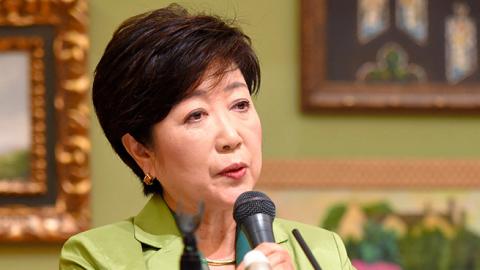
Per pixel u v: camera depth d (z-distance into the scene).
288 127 11.08
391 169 11.05
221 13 10.71
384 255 10.96
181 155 5.06
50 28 10.94
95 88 5.37
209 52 5.08
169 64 5.04
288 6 11.10
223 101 5.11
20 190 10.88
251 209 4.62
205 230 5.27
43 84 10.91
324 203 10.98
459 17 11.12
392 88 11.02
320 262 5.41
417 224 11.02
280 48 11.09
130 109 5.18
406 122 11.14
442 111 11.09
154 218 5.43
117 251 5.25
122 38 5.20
